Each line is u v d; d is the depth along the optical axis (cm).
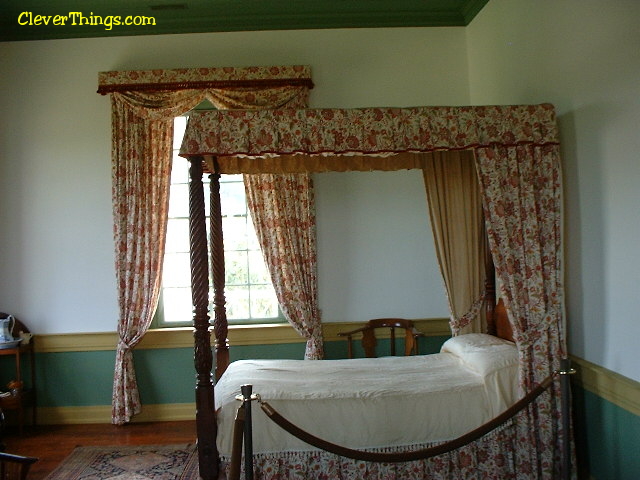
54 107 489
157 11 470
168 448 424
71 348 487
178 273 503
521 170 329
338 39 495
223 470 307
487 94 458
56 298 489
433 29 500
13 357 489
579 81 322
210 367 317
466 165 420
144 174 479
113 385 479
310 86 485
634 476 283
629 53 276
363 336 484
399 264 497
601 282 309
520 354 325
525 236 329
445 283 428
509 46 413
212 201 398
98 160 489
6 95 489
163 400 491
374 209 496
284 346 495
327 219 494
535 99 376
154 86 475
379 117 317
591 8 307
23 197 488
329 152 313
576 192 330
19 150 488
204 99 494
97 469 387
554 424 323
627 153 281
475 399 323
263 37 493
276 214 476
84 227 489
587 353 325
